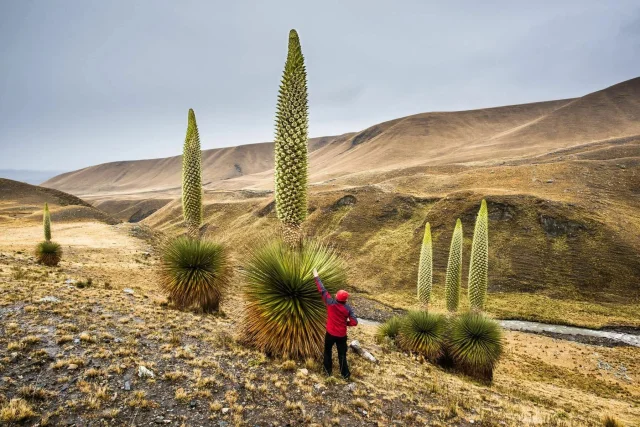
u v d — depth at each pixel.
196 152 9.62
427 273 17.95
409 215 77.50
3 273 13.30
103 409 4.66
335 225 82.25
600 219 57.16
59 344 6.30
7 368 5.21
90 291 11.43
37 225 60.62
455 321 14.10
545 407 9.92
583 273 49.59
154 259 32.59
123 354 6.37
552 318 42.16
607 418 8.83
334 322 6.95
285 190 6.24
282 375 6.64
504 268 54.56
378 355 11.27
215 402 5.25
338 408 5.78
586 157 106.62
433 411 6.67
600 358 26.67
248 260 7.85
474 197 70.44
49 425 4.17
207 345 7.67
